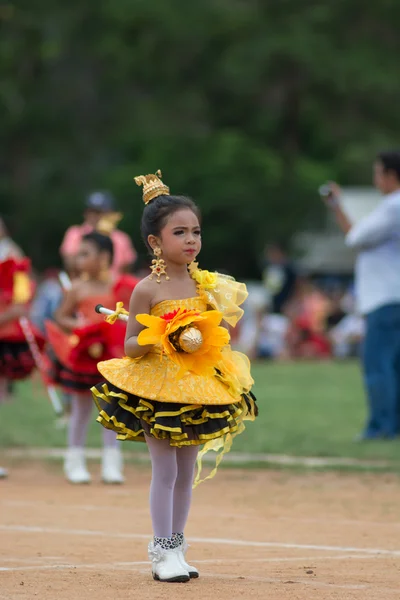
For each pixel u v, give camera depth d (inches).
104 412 526.0
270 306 2331.4
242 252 3535.9
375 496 812.0
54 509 741.9
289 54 3444.9
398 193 1077.1
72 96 3663.9
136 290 532.1
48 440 1106.7
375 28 3681.1
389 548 604.1
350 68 3494.1
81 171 3713.1
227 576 515.8
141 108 3614.7
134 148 3602.4
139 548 597.3
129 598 461.7
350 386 1637.6
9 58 3481.8
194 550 593.9
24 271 956.0
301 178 3479.3
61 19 3580.2
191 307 532.7
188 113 3668.8
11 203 3585.1
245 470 934.4
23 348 965.2
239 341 2223.2
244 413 539.8
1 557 566.3
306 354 2287.2
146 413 515.2
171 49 3558.1
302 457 989.8
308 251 3348.9
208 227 3449.8
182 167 3459.6
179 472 534.9
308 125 3730.3
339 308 2442.2
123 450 1058.1
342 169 3678.6
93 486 864.9
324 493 824.9
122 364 527.8
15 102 3592.5
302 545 610.9
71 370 886.4
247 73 3481.8
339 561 559.5
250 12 3565.5
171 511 518.0
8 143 3678.6
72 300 904.3
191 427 518.0
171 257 532.7
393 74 3548.2
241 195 3398.1
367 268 1082.7
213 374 520.4
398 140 3678.6
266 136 3725.4
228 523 691.4
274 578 510.6
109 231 1181.1
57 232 3592.5
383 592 476.7
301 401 1430.9
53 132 3663.9
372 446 1027.9
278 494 820.6
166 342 509.4
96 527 668.7
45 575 514.9
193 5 3555.6
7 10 3499.0
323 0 3577.8
